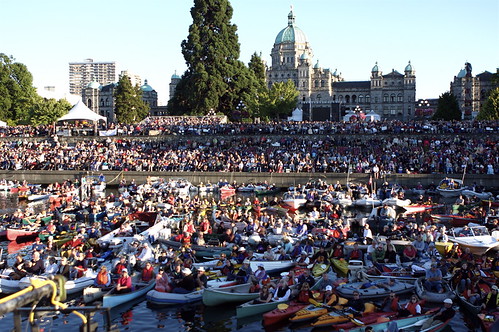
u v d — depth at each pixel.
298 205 61.09
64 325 26.52
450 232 41.81
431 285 29.05
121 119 163.12
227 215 48.81
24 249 42.53
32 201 69.62
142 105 172.38
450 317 24.98
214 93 129.50
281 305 27.22
